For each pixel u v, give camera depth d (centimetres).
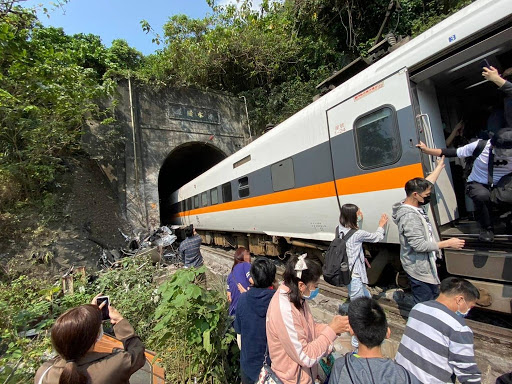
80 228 789
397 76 325
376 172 358
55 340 129
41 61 620
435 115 331
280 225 593
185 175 2248
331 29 1283
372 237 293
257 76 1548
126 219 1112
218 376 242
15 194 729
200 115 1378
